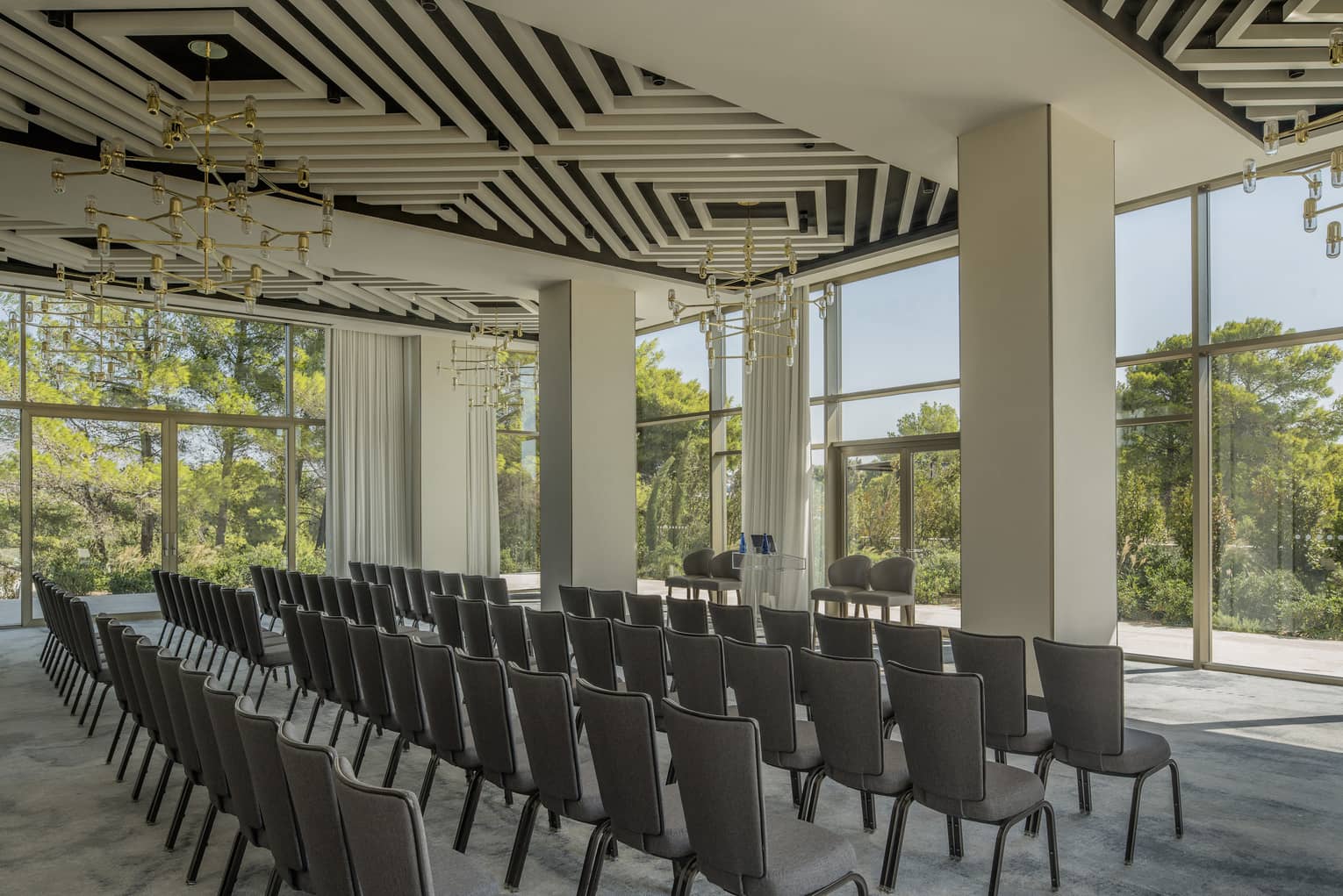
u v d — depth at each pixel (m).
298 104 6.00
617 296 10.66
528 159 7.18
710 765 2.57
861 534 10.92
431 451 14.20
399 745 4.50
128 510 12.27
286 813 2.68
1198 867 3.65
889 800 4.49
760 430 11.77
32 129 6.46
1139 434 8.38
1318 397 7.30
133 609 12.23
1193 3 4.96
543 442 10.74
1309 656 7.31
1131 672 7.73
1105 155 6.40
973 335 6.38
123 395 12.28
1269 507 7.57
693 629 5.73
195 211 7.77
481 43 5.18
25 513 11.53
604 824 3.16
